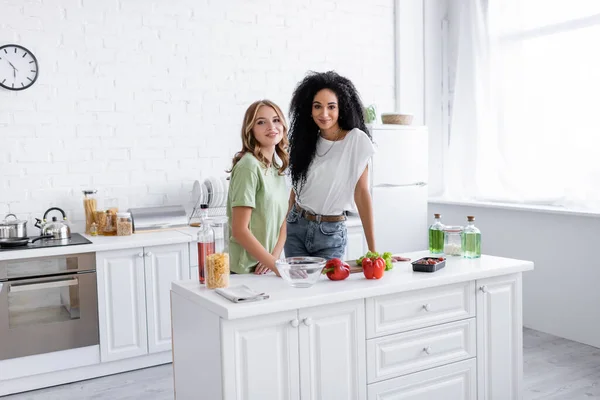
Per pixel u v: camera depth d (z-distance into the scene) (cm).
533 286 437
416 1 538
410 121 481
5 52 379
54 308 341
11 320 329
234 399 193
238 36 457
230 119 457
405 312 226
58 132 398
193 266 382
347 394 215
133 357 371
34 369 338
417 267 239
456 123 519
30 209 392
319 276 218
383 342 221
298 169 261
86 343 351
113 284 357
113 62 412
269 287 215
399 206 473
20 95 386
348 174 259
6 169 384
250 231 234
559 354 381
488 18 488
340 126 262
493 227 470
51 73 394
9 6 380
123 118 418
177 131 437
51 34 393
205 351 204
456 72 518
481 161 496
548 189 438
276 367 200
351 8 509
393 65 534
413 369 229
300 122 260
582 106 414
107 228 386
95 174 411
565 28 426
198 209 427
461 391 242
